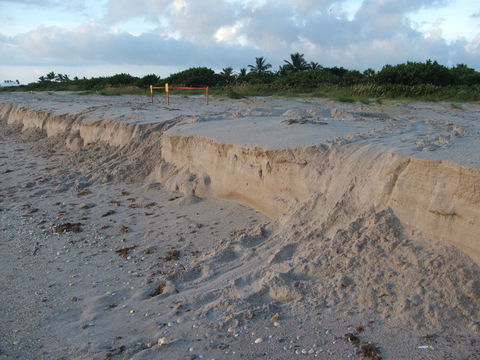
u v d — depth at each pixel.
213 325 3.79
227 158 7.25
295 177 5.98
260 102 17.34
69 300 4.65
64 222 7.15
